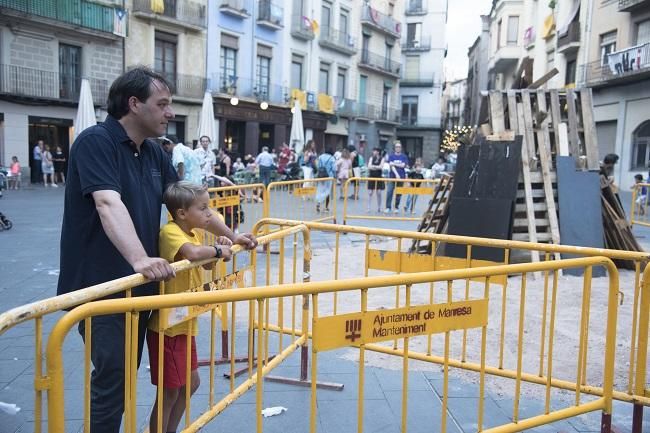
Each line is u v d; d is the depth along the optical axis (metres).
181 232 2.50
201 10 25.52
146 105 2.29
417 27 45.28
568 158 7.39
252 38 28.59
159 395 2.25
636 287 3.10
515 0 37.00
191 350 2.57
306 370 3.60
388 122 42.19
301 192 10.12
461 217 7.21
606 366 2.90
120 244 2.06
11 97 19.61
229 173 18.02
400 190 11.88
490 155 7.22
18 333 4.37
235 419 3.12
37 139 21.12
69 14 20.53
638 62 20.55
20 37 19.70
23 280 6.09
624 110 22.86
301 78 32.75
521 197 7.34
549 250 3.47
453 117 79.62
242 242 2.87
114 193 2.13
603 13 23.52
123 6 22.69
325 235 10.02
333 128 36.41
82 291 1.84
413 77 45.88
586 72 24.64
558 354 4.21
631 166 22.73
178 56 25.09
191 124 25.92
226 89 27.16
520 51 37.25
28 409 3.15
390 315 2.30
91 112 15.43
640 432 2.96
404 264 3.89
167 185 2.61
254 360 3.90
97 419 2.20
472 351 4.24
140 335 2.35
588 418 3.25
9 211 12.34
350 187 18.05
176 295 1.93
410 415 3.21
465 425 3.11
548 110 7.98
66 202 2.26
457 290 6.10
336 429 3.04
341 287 2.16
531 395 3.50
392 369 3.88
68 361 3.81
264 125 31.28
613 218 7.47
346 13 36.25
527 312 5.28
